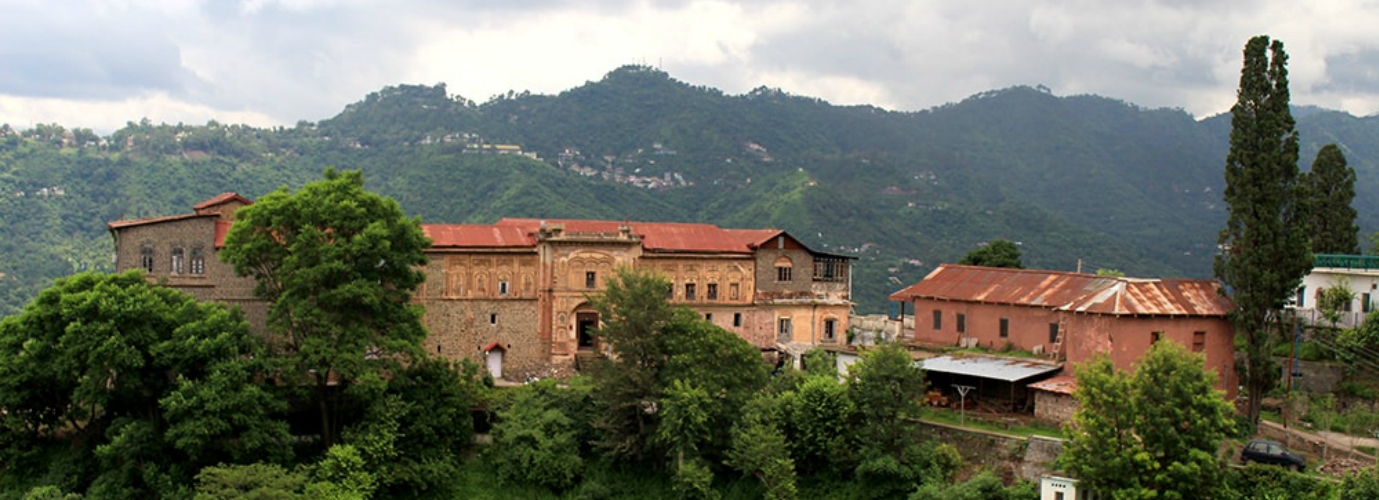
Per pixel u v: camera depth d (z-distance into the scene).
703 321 80.69
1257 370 71.94
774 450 70.06
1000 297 86.06
